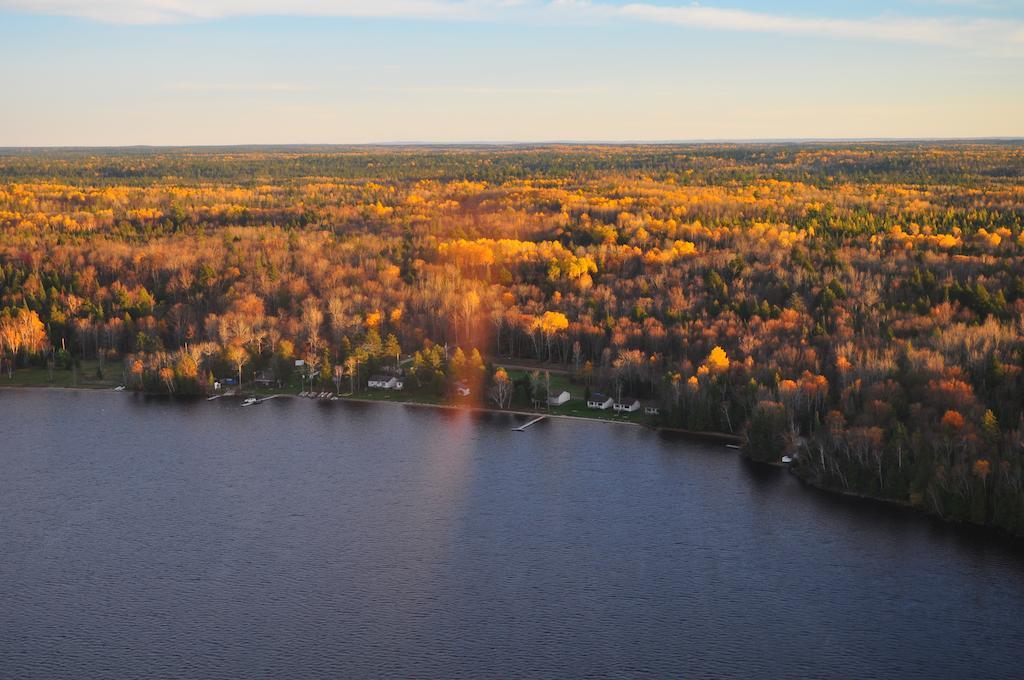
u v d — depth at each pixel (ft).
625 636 495.41
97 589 544.21
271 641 491.72
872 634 495.00
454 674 463.83
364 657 478.18
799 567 564.71
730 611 517.96
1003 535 601.21
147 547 597.52
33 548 595.88
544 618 513.04
